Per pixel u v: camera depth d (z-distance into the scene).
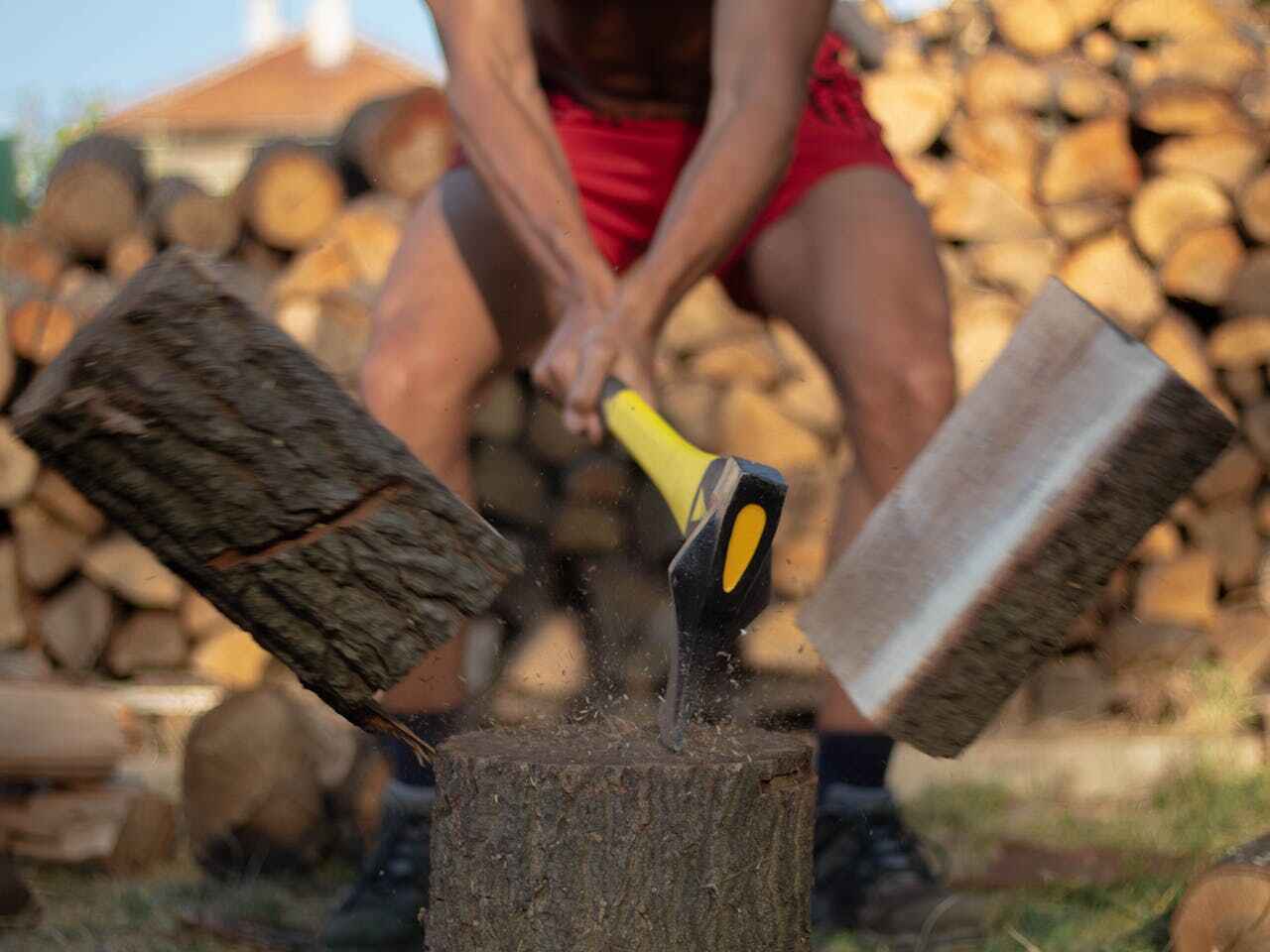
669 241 2.07
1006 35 4.36
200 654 3.87
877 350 2.17
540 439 3.84
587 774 1.33
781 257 2.31
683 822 1.32
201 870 2.62
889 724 1.44
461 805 1.37
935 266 2.25
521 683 3.47
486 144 2.20
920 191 4.14
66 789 2.70
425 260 2.35
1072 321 1.35
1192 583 4.01
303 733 2.64
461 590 1.35
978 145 4.23
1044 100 4.23
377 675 1.37
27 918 2.26
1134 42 4.45
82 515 3.85
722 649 1.41
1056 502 1.33
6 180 9.39
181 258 1.28
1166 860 2.44
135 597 3.83
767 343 3.93
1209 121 4.08
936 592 1.41
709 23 2.37
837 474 3.85
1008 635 1.38
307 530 1.33
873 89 4.20
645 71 2.42
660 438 1.77
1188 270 4.05
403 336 2.30
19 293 3.85
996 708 1.41
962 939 2.14
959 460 1.42
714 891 1.33
